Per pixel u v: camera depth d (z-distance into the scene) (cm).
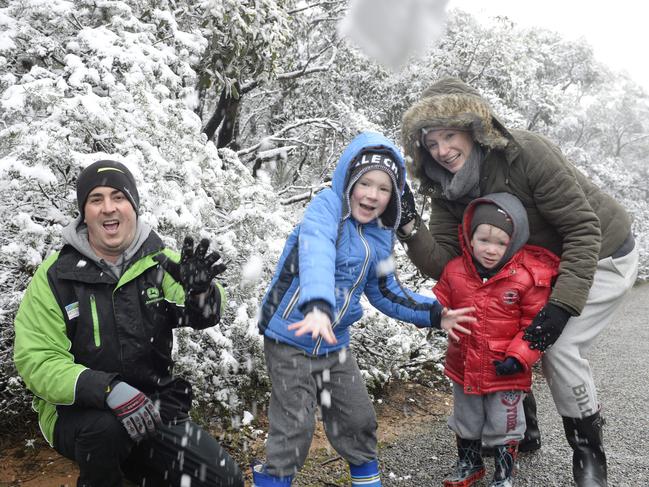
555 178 270
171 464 236
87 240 234
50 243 335
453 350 295
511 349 268
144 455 239
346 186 254
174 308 243
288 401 246
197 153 411
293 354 249
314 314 218
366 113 984
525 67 1170
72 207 347
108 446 218
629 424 384
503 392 277
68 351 227
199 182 385
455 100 271
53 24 460
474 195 290
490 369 276
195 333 366
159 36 528
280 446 243
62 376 214
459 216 309
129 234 234
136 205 239
